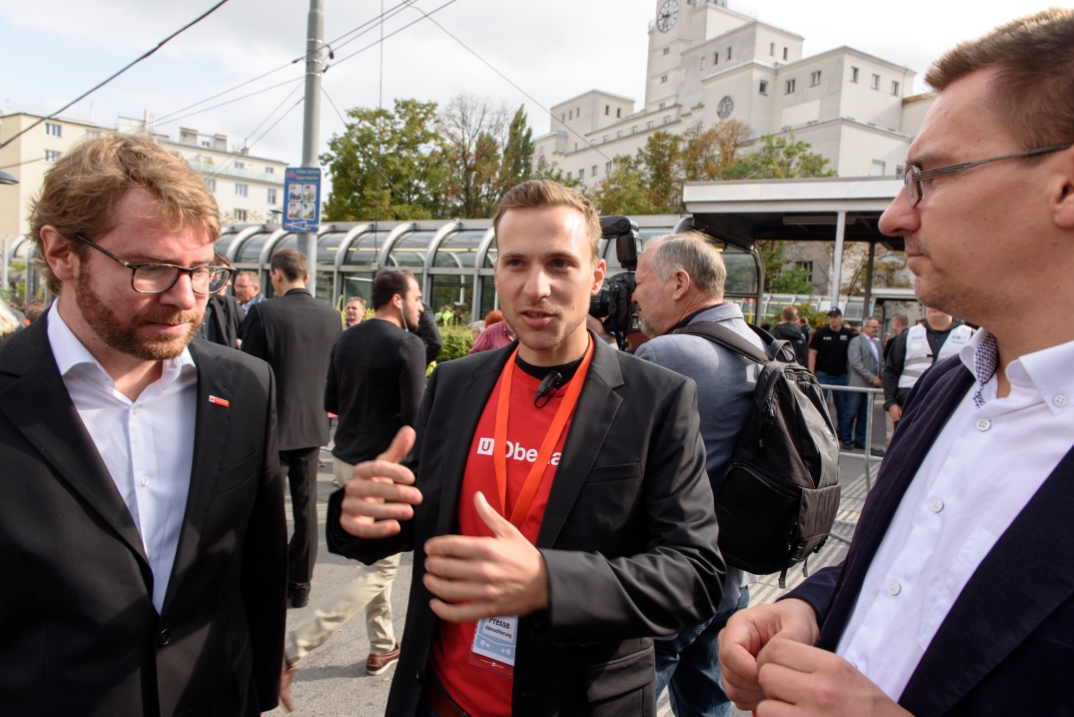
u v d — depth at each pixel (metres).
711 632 2.21
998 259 0.85
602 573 1.16
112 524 1.25
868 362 8.50
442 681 1.44
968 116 0.87
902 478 1.03
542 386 1.48
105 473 1.27
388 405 3.64
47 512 1.20
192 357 1.48
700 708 2.24
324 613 2.86
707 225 11.80
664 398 1.46
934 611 0.85
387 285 3.76
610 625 1.14
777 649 0.92
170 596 1.32
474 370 1.64
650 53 67.06
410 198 29.73
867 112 48.47
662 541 1.35
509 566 1.08
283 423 3.85
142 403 1.39
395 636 3.41
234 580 1.51
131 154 1.27
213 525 1.41
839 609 1.04
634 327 3.31
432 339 6.29
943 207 0.89
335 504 1.49
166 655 1.31
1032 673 0.73
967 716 0.78
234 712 1.53
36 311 5.59
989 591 0.78
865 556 1.04
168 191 1.24
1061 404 0.80
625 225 3.88
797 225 13.61
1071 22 0.82
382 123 29.12
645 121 62.28
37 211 1.28
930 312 6.37
